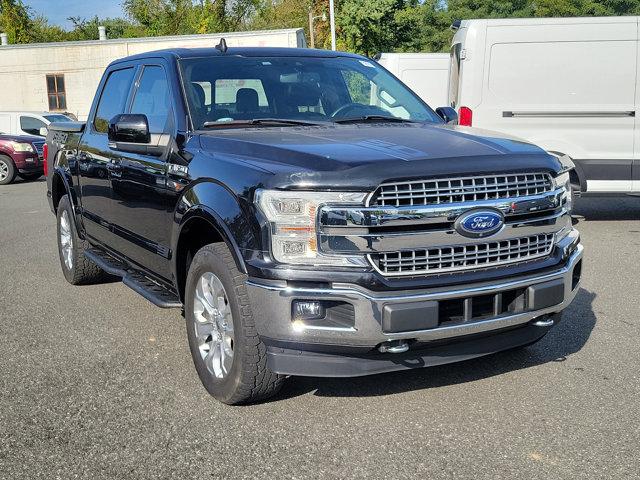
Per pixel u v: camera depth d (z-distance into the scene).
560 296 4.13
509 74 10.34
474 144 4.17
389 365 3.89
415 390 4.44
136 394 4.48
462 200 3.83
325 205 3.69
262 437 3.87
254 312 3.84
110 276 7.41
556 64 10.21
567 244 4.28
